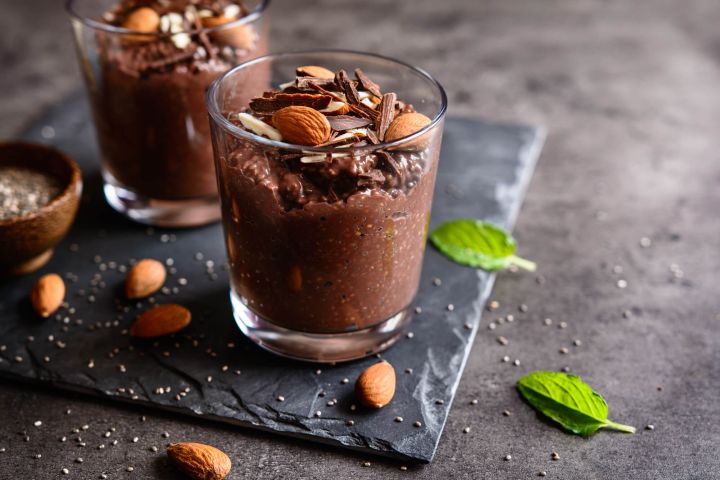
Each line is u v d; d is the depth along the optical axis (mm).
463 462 462
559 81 714
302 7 815
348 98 477
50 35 766
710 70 728
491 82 712
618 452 466
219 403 480
